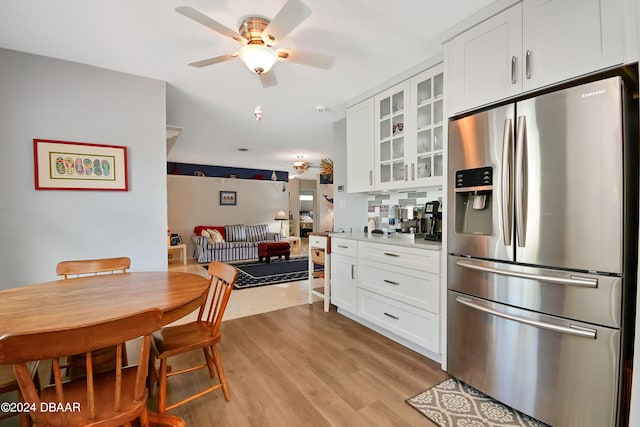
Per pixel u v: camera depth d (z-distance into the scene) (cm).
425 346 217
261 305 353
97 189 238
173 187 747
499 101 170
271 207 899
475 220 186
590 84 132
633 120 136
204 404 171
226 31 163
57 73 226
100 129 241
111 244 245
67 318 117
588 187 133
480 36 178
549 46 149
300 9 144
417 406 168
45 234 222
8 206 212
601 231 131
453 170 191
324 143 536
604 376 132
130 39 201
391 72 259
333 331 274
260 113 273
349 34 201
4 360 83
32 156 218
